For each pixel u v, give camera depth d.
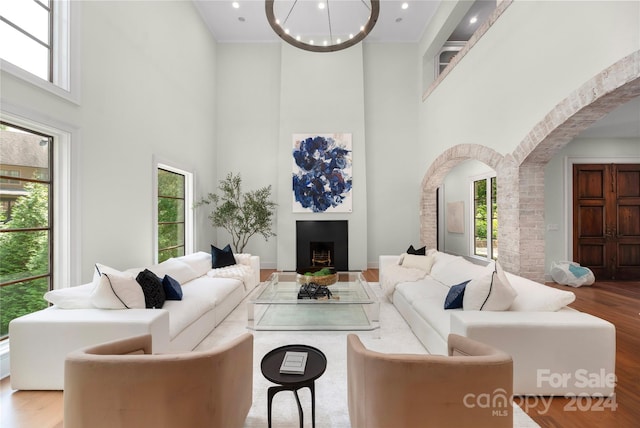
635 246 5.07
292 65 6.66
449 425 1.19
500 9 3.68
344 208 6.57
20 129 2.50
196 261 4.29
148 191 4.06
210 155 6.43
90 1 3.02
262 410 1.79
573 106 2.69
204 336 2.90
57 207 2.74
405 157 6.90
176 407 1.22
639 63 2.13
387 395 1.22
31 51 2.56
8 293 2.41
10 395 1.92
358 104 6.65
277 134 6.87
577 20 2.63
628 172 5.07
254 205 6.21
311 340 2.81
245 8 5.82
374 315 2.94
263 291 3.40
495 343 1.85
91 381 1.22
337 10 5.89
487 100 4.03
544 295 2.15
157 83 4.30
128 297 2.25
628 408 1.77
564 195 5.01
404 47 6.91
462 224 7.06
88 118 3.00
